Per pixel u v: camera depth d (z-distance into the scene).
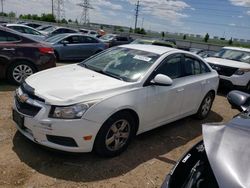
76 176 3.32
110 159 3.76
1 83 7.02
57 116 3.28
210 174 2.03
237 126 2.30
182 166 2.36
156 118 4.37
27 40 7.02
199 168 2.21
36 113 3.39
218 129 2.22
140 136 4.65
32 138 3.51
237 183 1.69
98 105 3.42
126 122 3.82
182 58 4.99
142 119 4.06
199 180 2.04
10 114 4.94
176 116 4.88
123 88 3.79
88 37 13.62
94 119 3.38
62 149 3.36
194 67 5.30
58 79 3.95
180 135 4.93
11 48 6.69
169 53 4.72
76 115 3.29
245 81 8.86
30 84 3.80
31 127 3.43
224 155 1.91
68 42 12.89
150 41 19.84
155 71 4.27
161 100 4.30
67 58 12.90
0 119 4.67
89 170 3.46
